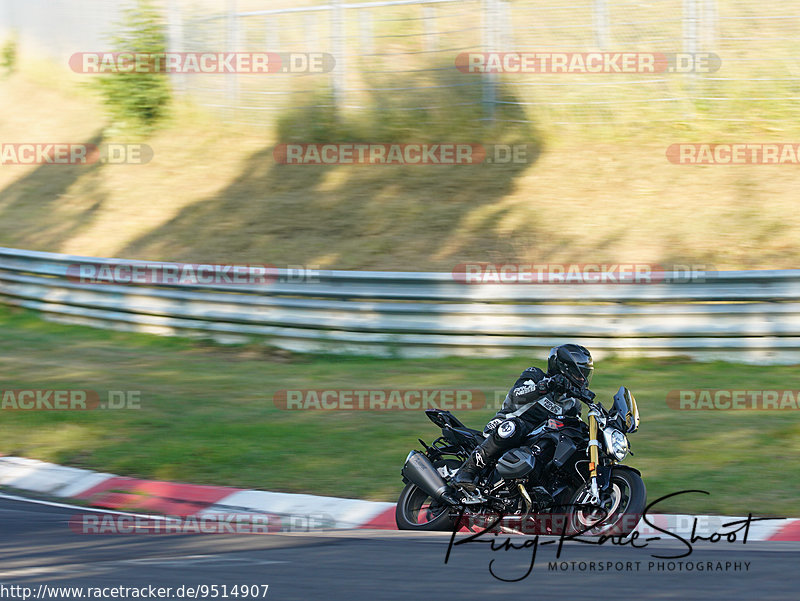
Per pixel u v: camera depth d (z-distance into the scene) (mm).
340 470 26688
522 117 58719
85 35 82625
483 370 37688
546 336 39000
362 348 41125
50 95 83938
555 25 63469
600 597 14227
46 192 64938
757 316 36844
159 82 69875
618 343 38250
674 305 37781
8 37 93188
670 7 61625
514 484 21641
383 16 66625
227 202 57656
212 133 66938
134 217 58375
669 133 55625
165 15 72000
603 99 58250
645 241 45531
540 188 52375
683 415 30844
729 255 43156
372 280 40812
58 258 49219
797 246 43000
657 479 24766
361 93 63281
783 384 34188
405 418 31719
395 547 18625
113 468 27484
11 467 27969
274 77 67312
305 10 64812
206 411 33062
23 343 44906
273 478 26188
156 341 44969
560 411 22219
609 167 53250
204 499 24672
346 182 56812
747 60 58781
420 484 21703
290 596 14625
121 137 69625
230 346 43625
